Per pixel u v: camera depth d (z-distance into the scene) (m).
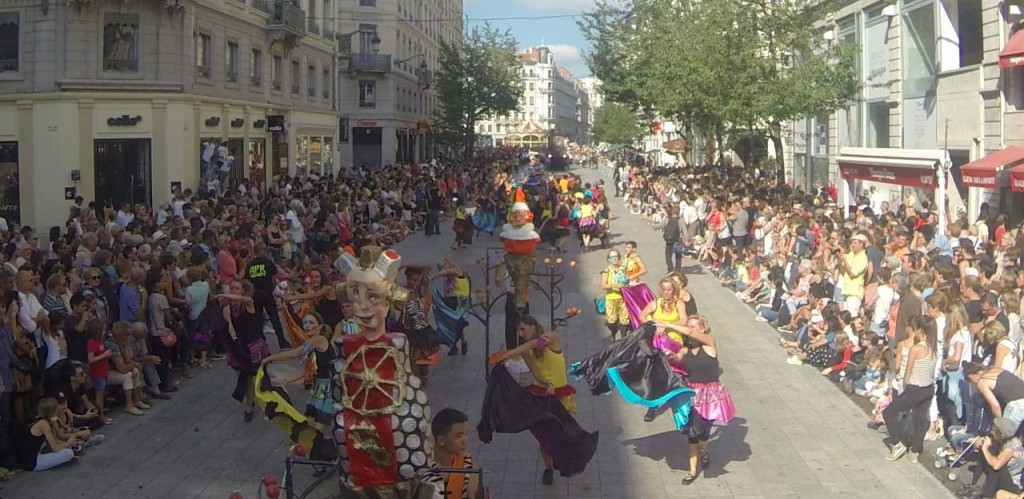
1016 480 8.62
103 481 9.52
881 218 21.70
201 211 21.83
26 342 10.12
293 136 40.28
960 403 10.12
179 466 9.98
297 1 41.12
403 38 65.62
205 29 31.30
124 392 11.76
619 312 15.09
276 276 15.98
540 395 9.09
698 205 27.11
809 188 37.41
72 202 27.03
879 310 13.33
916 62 27.06
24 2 27.47
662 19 33.00
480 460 10.18
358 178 36.59
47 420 9.84
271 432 11.16
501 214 32.47
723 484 9.44
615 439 10.91
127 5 28.33
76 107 27.19
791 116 27.30
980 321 11.27
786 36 27.61
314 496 8.95
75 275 12.62
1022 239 15.75
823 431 11.12
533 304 19.28
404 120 66.12
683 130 50.31
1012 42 20.14
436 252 27.58
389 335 4.71
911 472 9.73
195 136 30.20
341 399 4.68
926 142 26.11
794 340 15.59
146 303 12.60
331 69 47.16
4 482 9.44
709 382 9.45
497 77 67.19
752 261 20.02
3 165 27.48
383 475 4.61
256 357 11.41
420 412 4.67
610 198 50.53
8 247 16.36
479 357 14.76
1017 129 21.03
